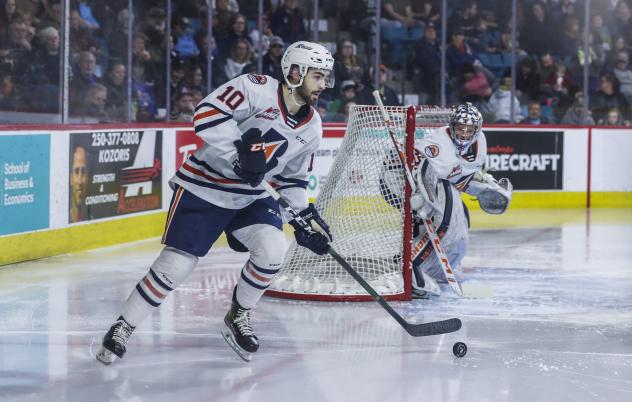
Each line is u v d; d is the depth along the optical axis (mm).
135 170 10680
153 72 12578
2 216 8625
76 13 11031
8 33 10203
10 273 8281
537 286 7895
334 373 4934
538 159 14898
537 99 15680
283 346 5578
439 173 7215
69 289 7539
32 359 5199
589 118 15945
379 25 14562
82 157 9734
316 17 14461
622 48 15938
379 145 7410
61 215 9461
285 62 4824
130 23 11789
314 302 6977
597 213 14172
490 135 14625
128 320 5023
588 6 15570
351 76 14820
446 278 7035
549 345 5680
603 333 6059
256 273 5039
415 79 15188
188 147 11711
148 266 8805
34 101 10469
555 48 15648
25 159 8867
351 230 7387
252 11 14203
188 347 5523
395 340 5766
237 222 5047
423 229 7477
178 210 4914
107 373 4898
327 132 13484
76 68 11055
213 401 4383
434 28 15117
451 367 5086
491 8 15367
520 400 4445
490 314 6668
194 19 13367
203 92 13500
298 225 4980
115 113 11695
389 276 7246
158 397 4453
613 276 8445
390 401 4410
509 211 14414
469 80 15281
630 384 4766
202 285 7781
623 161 15172
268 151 4895
